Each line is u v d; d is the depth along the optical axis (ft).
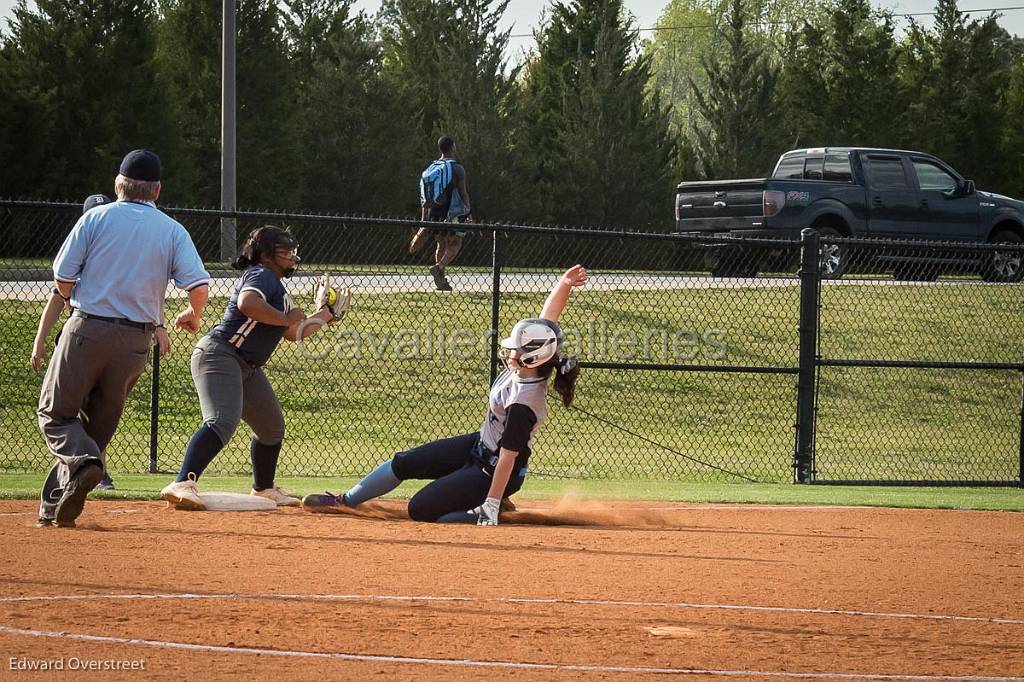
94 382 54.13
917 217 173.88
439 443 63.21
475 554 51.75
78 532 53.88
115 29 230.27
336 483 83.41
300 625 39.06
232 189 182.09
